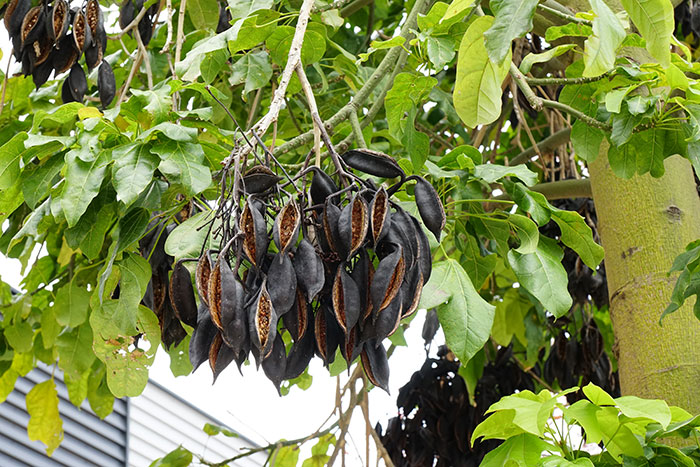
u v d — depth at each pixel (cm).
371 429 338
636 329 285
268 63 299
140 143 252
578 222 273
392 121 287
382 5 446
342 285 218
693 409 273
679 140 279
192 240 252
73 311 313
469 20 281
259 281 220
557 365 386
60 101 376
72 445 569
